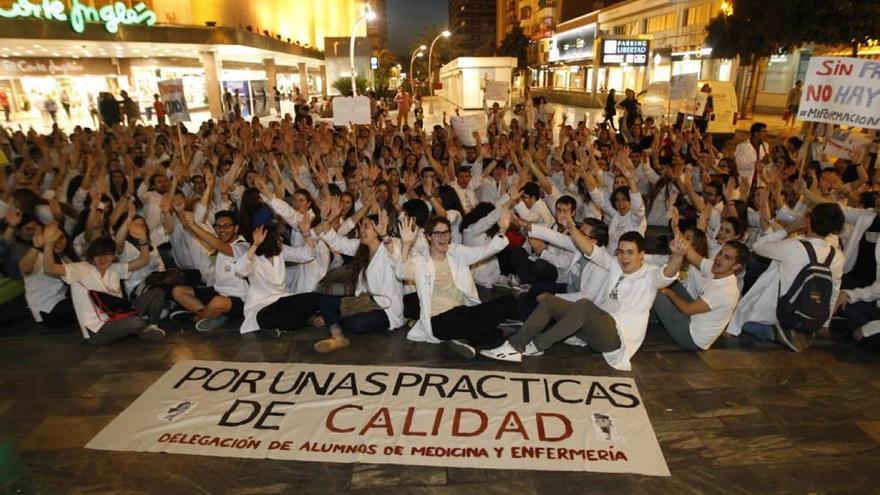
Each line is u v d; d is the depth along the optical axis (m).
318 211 6.83
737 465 3.58
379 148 10.93
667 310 5.06
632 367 4.77
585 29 49.88
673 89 12.39
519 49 71.31
